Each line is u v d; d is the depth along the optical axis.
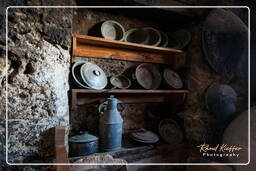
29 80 1.14
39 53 1.16
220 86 1.99
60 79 1.25
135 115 2.09
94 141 1.49
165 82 1.94
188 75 2.05
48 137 1.21
